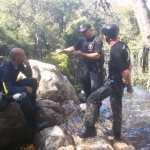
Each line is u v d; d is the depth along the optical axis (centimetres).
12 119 399
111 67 337
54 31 3453
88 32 409
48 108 404
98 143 344
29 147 405
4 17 3000
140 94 812
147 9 369
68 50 434
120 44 327
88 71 421
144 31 368
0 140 402
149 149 427
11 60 356
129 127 529
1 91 355
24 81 388
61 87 473
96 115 350
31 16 3294
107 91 337
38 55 3238
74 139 357
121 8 2978
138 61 1392
